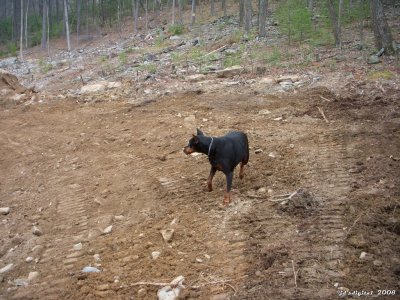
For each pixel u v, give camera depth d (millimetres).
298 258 2824
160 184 4371
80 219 4031
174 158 5035
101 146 5930
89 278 3008
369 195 3523
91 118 7309
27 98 9438
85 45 19875
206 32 15570
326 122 5543
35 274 3221
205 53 11766
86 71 12672
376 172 3959
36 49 21766
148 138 5863
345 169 4133
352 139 4867
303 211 3414
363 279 2557
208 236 3289
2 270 3365
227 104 6902
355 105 6031
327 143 4855
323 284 2549
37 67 15852
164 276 2902
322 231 3109
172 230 3389
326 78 7480
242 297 2539
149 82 9102
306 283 2574
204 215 3594
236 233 3260
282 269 2738
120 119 6988
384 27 8180
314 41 10359
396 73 7035
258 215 3432
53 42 22578
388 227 3090
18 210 4480
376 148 4516
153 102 7688
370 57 8016
